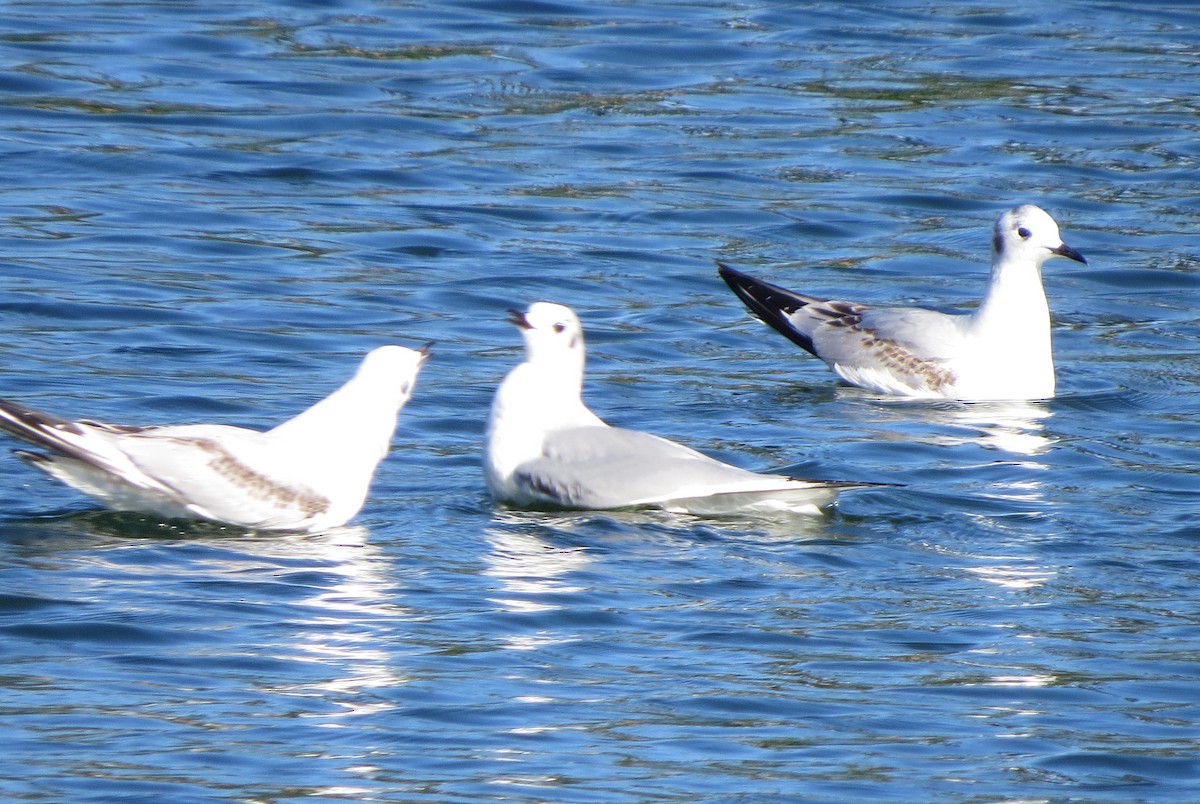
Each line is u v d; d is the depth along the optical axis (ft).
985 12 109.29
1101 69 98.02
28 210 70.13
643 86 93.15
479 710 32.14
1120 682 34.35
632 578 39.50
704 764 30.22
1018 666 34.99
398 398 43.34
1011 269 58.65
